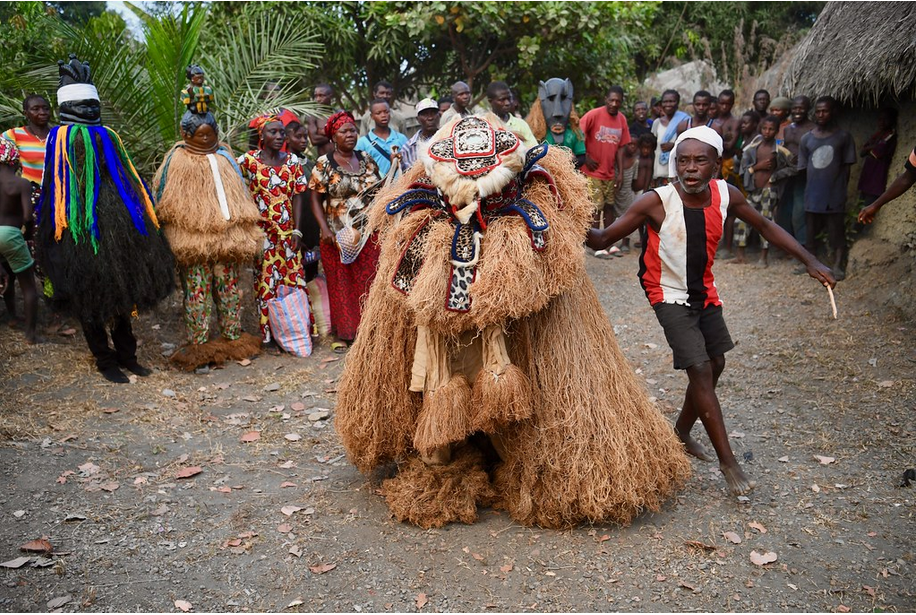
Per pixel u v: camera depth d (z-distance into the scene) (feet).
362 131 38.40
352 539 12.69
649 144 34.47
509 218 11.99
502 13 34.37
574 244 12.15
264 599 11.19
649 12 38.93
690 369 13.48
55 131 18.11
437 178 11.93
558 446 12.46
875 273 25.71
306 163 25.14
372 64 37.22
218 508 13.69
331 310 22.82
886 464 14.84
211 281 21.34
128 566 11.89
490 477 13.83
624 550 12.17
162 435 16.74
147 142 25.68
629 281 29.58
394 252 12.53
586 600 11.04
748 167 30.68
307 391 19.48
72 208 17.90
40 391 18.48
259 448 16.24
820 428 16.52
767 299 25.95
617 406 12.74
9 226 20.22
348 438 13.61
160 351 21.97
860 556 11.92
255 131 23.34
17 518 13.07
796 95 30.32
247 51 30.14
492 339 12.18
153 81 24.93
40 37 25.79
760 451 15.60
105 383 19.22
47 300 21.35
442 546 12.43
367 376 13.30
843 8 29.19
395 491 13.46
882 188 26.16
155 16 25.91
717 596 11.06
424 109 24.45
